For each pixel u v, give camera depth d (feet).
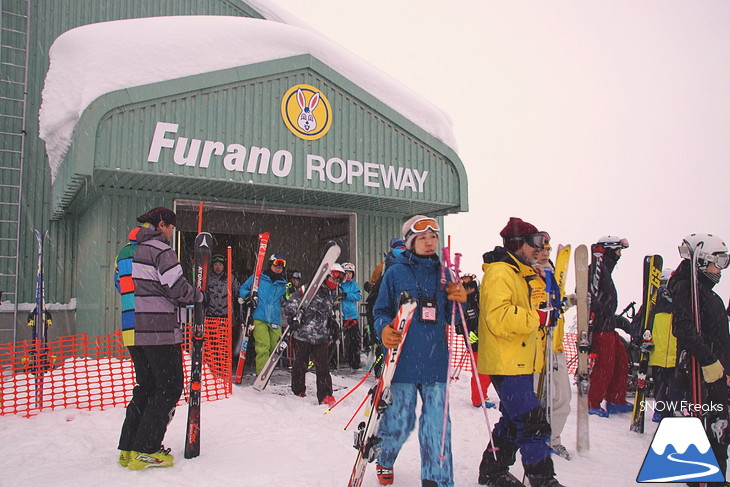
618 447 13.84
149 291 11.37
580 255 13.78
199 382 12.37
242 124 22.98
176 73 21.42
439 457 9.49
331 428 14.92
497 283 9.86
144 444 11.32
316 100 24.93
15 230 27.68
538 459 9.51
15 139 28.12
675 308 10.48
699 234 10.62
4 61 28.12
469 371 23.94
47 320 17.02
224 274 26.27
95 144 19.62
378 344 15.49
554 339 13.24
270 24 24.44
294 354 19.79
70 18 29.55
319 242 36.50
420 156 27.86
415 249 10.23
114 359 21.59
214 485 10.60
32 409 16.21
